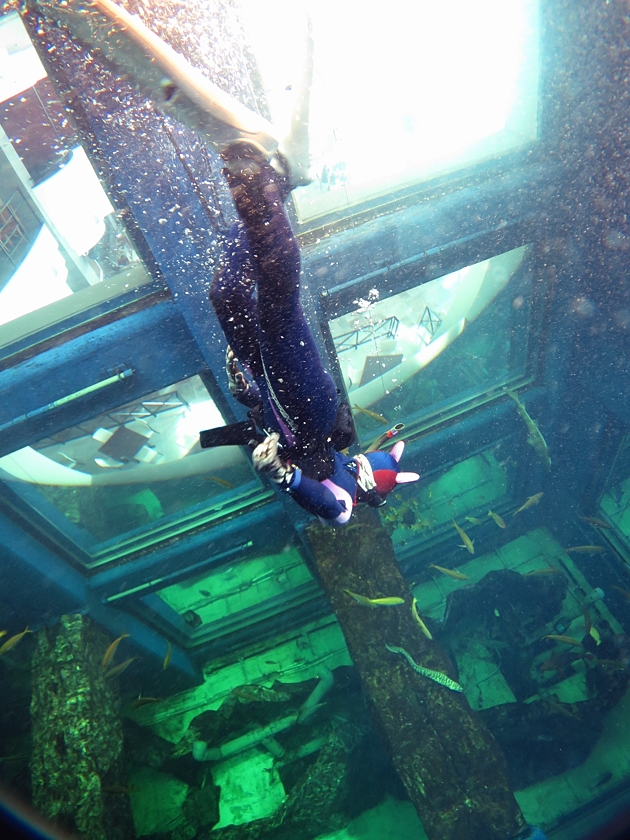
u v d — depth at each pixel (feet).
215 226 18.42
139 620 37.22
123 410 47.37
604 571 40.50
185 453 45.06
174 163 16.74
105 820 26.66
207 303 20.90
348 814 33.73
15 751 33.45
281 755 37.73
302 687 39.04
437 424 35.68
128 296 21.95
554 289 28.99
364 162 34.53
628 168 21.17
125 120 15.69
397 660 27.78
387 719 26.84
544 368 34.01
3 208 39.04
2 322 37.76
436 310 51.08
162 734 40.45
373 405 47.47
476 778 25.20
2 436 23.39
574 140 22.77
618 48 18.97
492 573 43.01
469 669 40.78
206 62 15.83
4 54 30.32
